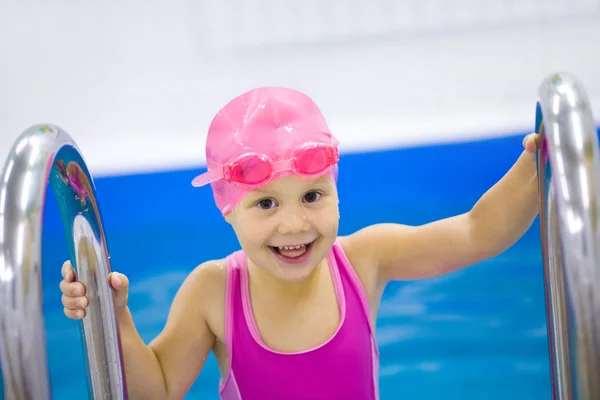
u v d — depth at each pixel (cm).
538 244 319
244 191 158
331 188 160
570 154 103
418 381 278
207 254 332
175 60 516
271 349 172
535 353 286
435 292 313
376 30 535
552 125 106
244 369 174
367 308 179
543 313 299
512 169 173
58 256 324
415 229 184
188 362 178
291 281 165
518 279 313
